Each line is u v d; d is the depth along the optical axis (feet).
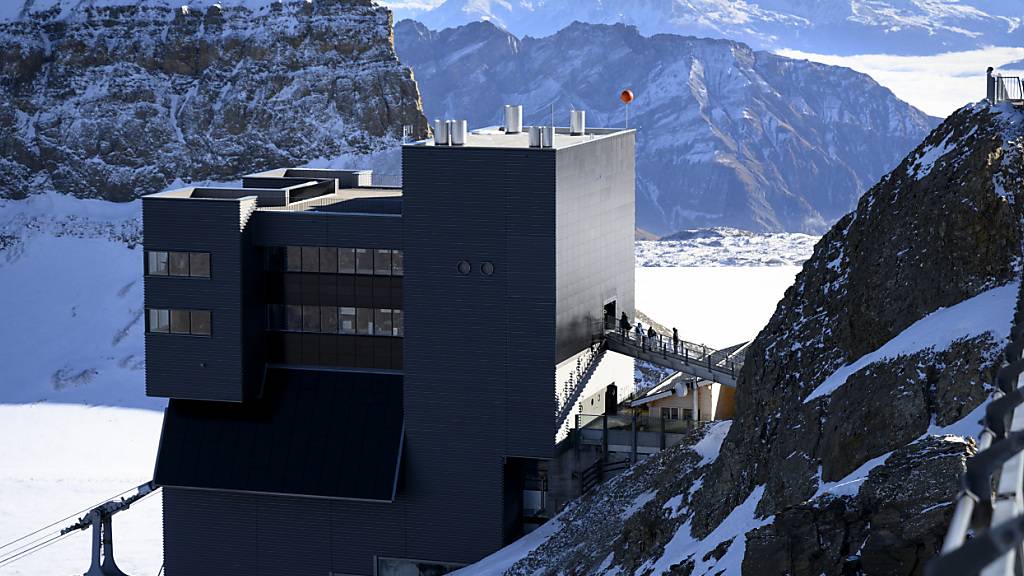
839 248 194.90
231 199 262.88
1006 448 34.58
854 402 150.92
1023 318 138.92
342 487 260.01
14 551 336.08
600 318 278.46
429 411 259.80
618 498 232.94
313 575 269.03
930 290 163.22
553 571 222.07
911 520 114.52
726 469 184.55
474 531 259.19
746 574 126.21
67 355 650.84
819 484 150.00
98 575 267.80
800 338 187.93
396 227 261.03
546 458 253.65
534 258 249.96
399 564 264.52
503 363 254.27
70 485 408.67
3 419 529.04
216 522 272.51
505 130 294.46
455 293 255.29
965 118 180.65
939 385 140.36
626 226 291.99
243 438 267.80
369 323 267.18
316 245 266.77
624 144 287.07
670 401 270.67
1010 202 158.92
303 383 270.46
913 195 176.76
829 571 119.34
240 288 262.47
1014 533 29.66
